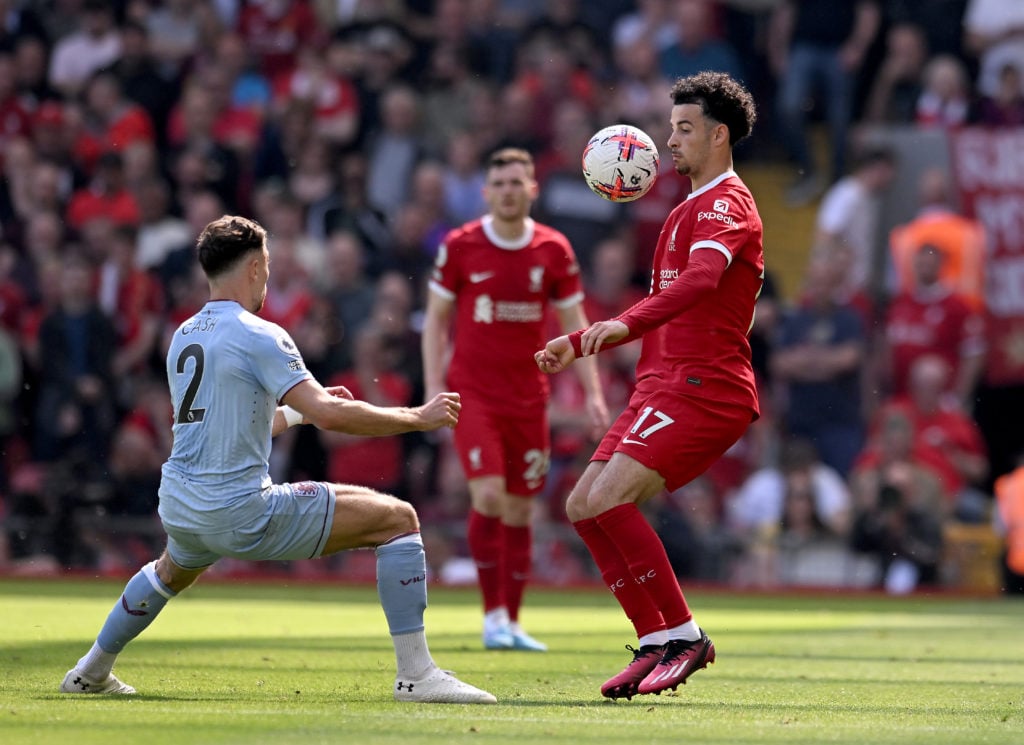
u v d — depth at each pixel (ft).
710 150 69.10
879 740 52.75
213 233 63.52
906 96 230.27
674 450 66.80
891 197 218.79
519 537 104.37
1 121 233.55
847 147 231.50
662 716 59.62
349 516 62.39
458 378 104.94
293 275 202.49
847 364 198.29
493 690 70.64
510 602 103.45
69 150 230.48
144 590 63.93
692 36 230.27
